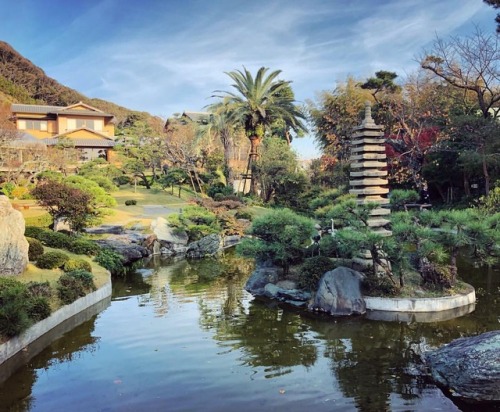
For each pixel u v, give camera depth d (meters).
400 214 12.18
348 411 6.48
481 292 12.77
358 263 12.55
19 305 9.41
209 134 40.12
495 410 6.49
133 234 23.00
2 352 8.55
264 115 38.16
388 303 11.10
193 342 9.50
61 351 9.19
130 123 72.00
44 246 16.62
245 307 12.22
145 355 8.84
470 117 26.64
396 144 32.91
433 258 12.77
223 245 24.64
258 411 6.54
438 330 9.73
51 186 19.66
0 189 30.25
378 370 7.86
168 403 6.84
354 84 37.78
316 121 40.56
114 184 41.12
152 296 13.83
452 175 29.83
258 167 39.38
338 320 10.70
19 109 51.47
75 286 12.17
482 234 11.12
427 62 29.19
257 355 8.68
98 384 7.58
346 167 33.56
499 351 6.90
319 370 7.91
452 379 6.94
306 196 35.94
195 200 29.59
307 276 12.34
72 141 44.69
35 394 7.27
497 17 27.11
